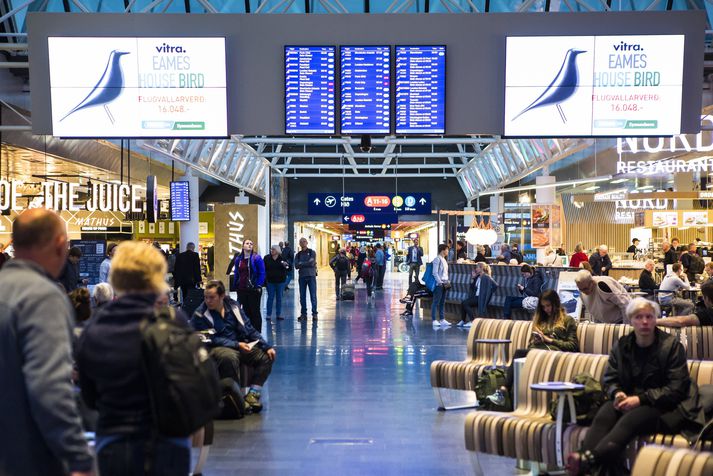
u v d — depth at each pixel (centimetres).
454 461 630
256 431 736
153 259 305
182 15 1120
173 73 1123
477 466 586
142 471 284
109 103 1121
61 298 267
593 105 1129
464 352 1284
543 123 1130
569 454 526
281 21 1127
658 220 2239
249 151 3095
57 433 254
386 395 915
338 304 2377
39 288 263
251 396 823
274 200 3875
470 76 1132
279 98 1130
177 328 294
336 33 1128
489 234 2428
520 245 3309
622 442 500
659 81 1128
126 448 286
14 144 1836
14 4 1683
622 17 1123
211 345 820
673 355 520
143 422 288
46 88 1118
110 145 2400
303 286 1859
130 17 1119
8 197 1873
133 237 3167
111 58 1119
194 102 1126
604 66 1129
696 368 549
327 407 846
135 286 301
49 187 1972
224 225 2622
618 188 2756
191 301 1402
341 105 1130
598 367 573
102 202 2009
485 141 2725
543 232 2462
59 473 268
